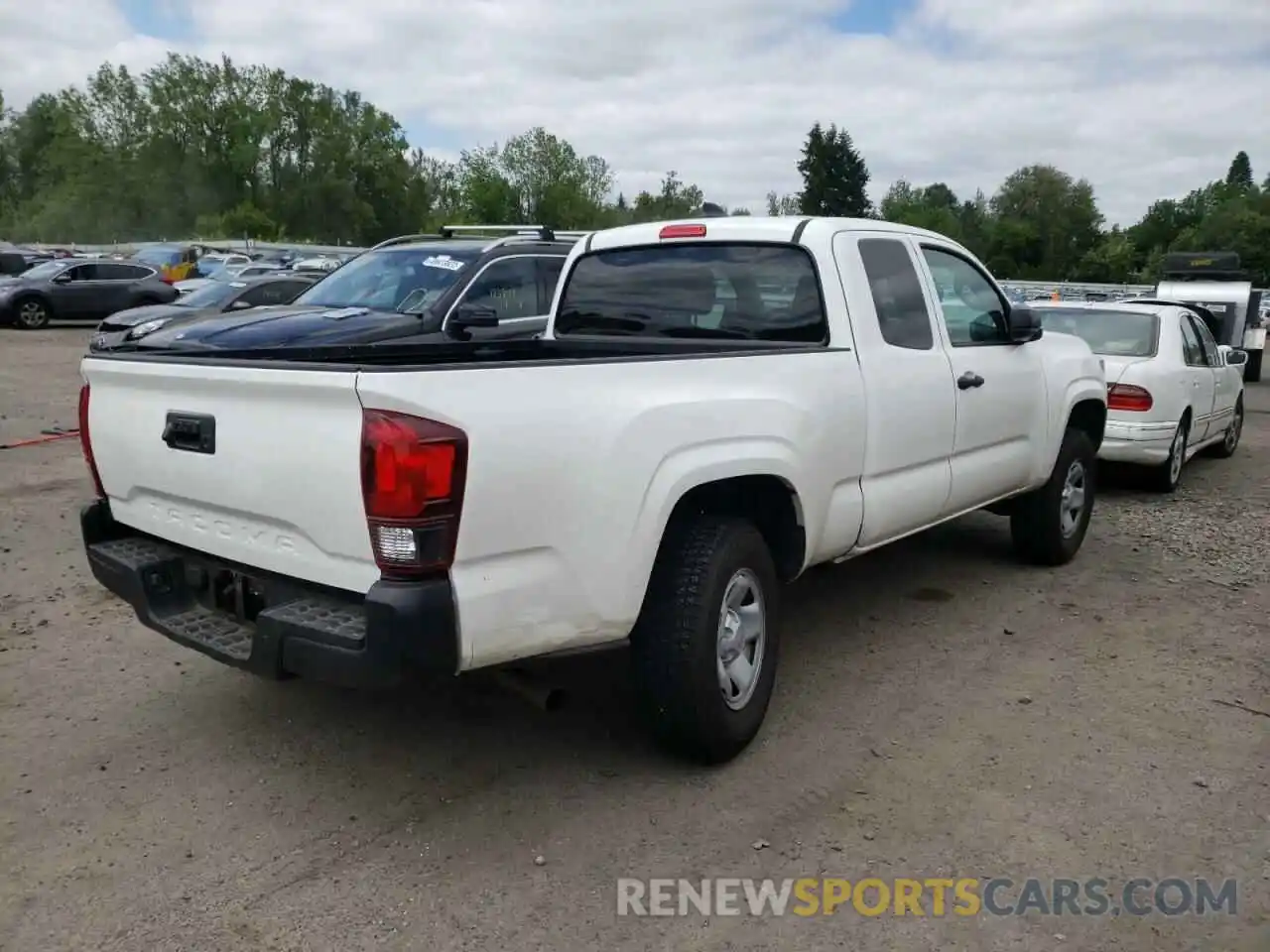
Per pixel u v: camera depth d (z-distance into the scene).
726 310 4.94
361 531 3.04
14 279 25.94
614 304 5.35
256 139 92.75
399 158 97.69
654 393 3.58
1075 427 6.69
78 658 4.94
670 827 3.52
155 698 4.52
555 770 3.91
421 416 2.96
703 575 3.68
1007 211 90.31
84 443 4.11
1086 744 4.14
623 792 3.74
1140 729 4.27
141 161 90.88
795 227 4.77
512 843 3.42
